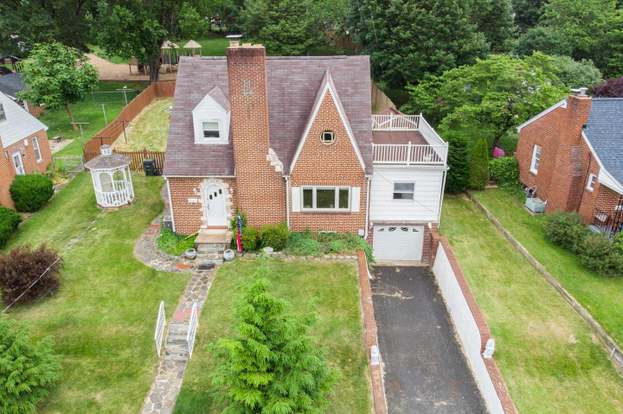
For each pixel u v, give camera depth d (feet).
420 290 70.03
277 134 70.03
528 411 46.57
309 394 38.40
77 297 60.08
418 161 71.92
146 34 159.63
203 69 75.36
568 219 74.43
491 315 59.77
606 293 62.64
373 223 75.56
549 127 84.64
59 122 143.02
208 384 47.03
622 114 78.84
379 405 44.14
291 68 73.97
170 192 70.74
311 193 69.77
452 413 48.91
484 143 92.89
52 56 130.31
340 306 58.59
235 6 242.99
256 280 37.24
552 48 152.46
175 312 57.11
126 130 130.00
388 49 144.05
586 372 51.24
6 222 74.54
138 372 48.60
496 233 80.38
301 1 179.22
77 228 77.92
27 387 41.24
